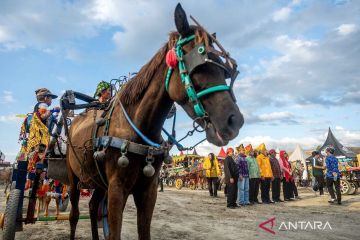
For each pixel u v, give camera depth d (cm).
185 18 262
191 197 1500
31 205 447
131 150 285
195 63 243
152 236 572
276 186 1332
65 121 375
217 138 229
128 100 311
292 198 1405
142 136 292
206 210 988
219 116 228
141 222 306
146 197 308
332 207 1079
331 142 2347
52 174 451
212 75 241
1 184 2102
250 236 584
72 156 389
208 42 249
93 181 350
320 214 894
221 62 249
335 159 1190
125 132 299
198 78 243
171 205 1111
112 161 292
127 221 741
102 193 440
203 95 239
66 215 474
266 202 1272
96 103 395
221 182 2091
